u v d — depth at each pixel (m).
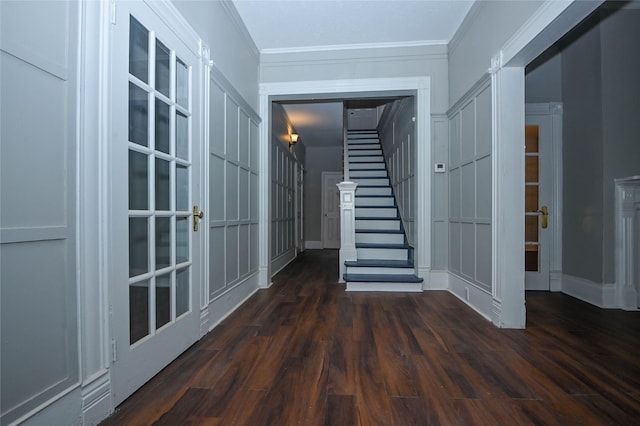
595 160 3.31
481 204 2.97
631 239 3.14
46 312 1.20
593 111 3.33
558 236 3.92
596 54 3.28
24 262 1.12
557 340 2.36
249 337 2.41
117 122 1.52
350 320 2.80
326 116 6.25
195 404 1.55
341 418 1.45
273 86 4.08
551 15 1.98
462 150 3.42
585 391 1.67
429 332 2.52
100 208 1.43
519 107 2.60
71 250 1.30
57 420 1.23
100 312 1.43
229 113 3.06
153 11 1.83
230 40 3.10
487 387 1.71
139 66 1.75
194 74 2.29
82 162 1.35
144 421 1.42
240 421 1.42
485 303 2.90
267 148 4.09
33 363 1.15
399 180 5.27
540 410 1.51
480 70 3.00
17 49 1.10
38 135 1.17
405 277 3.91
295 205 7.06
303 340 2.35
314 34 3.68
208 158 2.54
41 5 1.18
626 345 2.27
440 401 1.58
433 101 3.90
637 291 3.14
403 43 3.88
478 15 3.03
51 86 1.22
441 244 3.92
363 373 1.86
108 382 1.46
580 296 3.51
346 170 5.45
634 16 3.18
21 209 1.11
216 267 2.74
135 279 1.67
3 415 1.05
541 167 3.92
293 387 1.70
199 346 2.23
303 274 5.01
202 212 2.39
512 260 2.61
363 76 3.98
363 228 5.18
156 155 1.86
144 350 1.72
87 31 1.38
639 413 1.49
